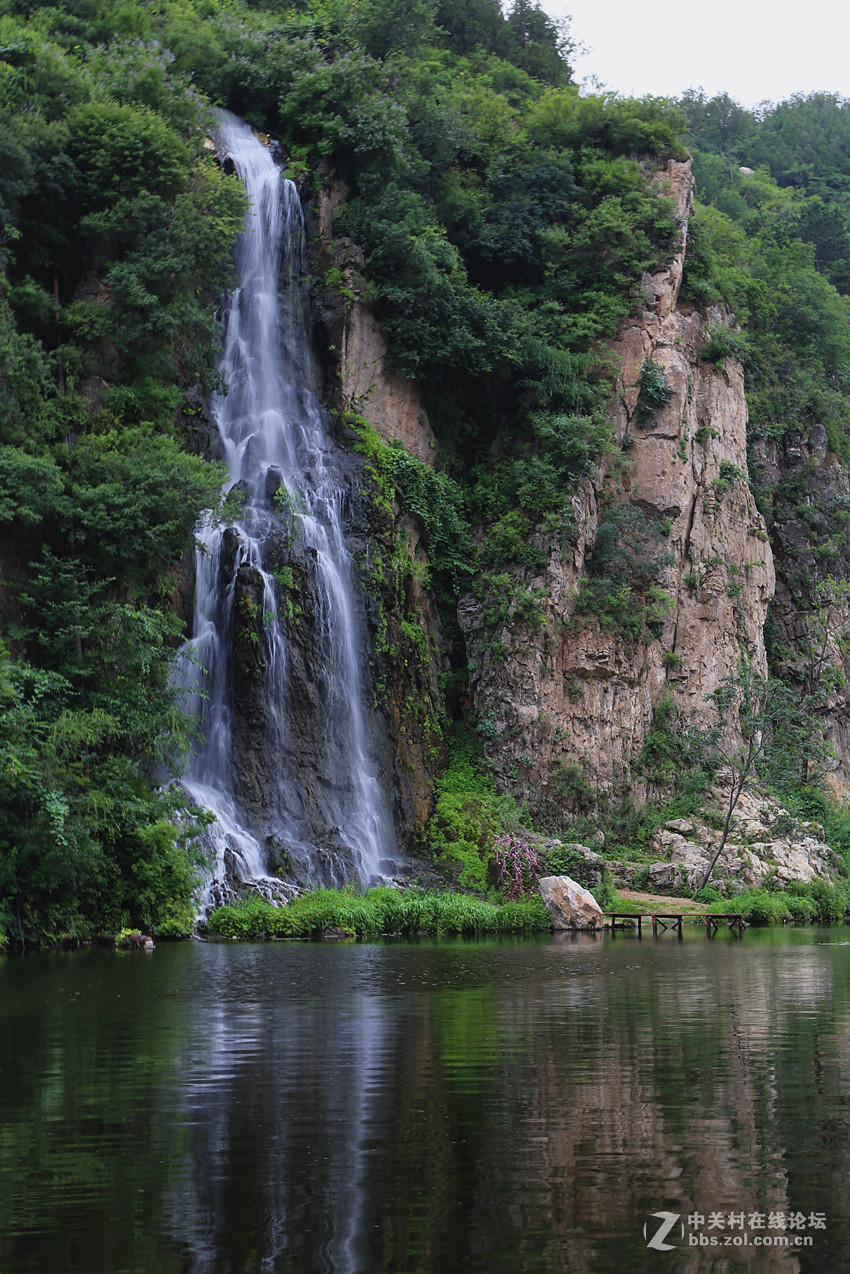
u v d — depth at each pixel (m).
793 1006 15.84
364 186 48.06
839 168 105.25
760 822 47.09
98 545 32.19
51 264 39.09
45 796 25.78
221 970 20.64
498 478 47.72
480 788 42.62
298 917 29.47
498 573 45.28
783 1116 9.38
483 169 53.81
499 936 30.61
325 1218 7.02
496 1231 6.80
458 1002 16.25
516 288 51.81
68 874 26.34
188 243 38.53
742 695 50.81
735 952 25.44
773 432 61.88
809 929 35.84
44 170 38.41
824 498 63.34
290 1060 11.73
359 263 46.03
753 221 86.81
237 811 35.06
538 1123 9.14
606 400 49.19
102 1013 15.07
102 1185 7.63
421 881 36.72
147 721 30.27
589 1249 6.55
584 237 50.88
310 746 37.31
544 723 43.78
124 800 28.53
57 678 28.78
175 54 50.03
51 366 36.22
